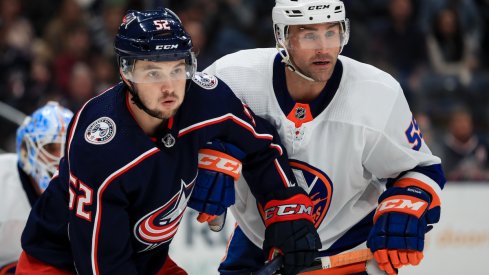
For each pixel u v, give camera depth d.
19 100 20.08
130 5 22.80
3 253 11.29
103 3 23.11
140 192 8.12
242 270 10.61
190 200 9.05
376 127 9.18
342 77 9.25
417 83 22.27
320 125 9.27
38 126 10.97
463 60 23.39
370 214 10.12
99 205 7.91
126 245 8.23
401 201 9.24
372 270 9.64
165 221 8.58
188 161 8.30
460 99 22.95
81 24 22.11
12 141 19.22
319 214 9.70
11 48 20.89
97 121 7.99
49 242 8.84
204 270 16.33
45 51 21.77
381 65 22.17
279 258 9.20
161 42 7.65
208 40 22.30
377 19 23.53
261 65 9.39
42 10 23.62
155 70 7.70
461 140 19.81
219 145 8.91
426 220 9.38
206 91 8.48
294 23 8.69
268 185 9.19
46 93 20.64
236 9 23.03
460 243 17.23
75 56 21.64
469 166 19.61
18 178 11.25
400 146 9.29
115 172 7.85
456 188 17.33
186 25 22.06
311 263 9.27
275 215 9.14
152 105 7.79
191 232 16.31
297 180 9.48
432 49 23.28
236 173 9.02
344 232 10.06
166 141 8.08
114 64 21.95
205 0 22.83
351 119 9.19
